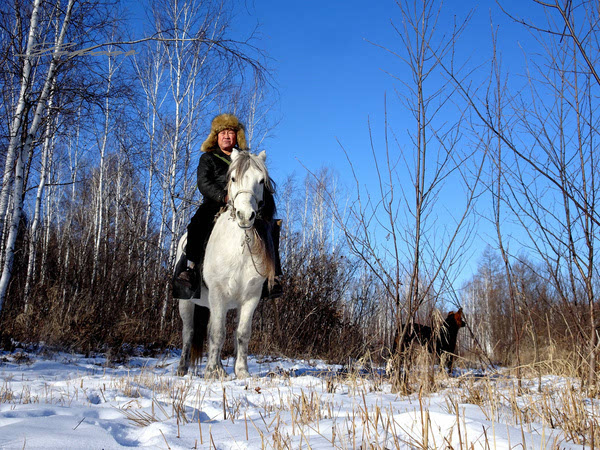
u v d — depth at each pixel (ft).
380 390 15.38
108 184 64.34
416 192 15.99
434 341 15.47
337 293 43.16
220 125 20.27
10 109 29.71
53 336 28.73
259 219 17.80
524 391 14.21
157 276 47.21
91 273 40.78
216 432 8.71
